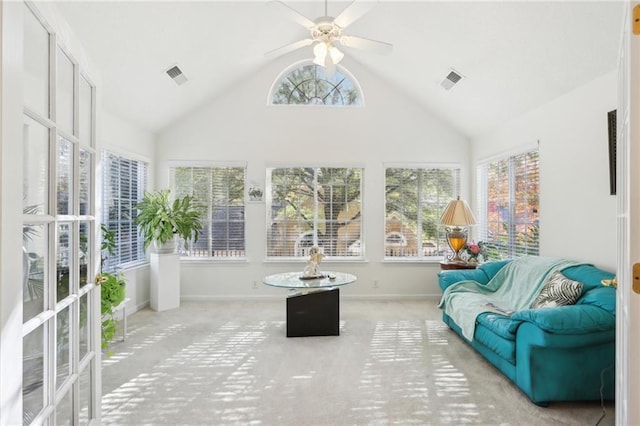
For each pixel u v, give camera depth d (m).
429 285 5.25
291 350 3.26
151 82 3.96
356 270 5.22
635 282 1.13
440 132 5.29
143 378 2.70
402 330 3.82
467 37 3.43
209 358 3.08
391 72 4.87
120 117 4.25
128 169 4.53
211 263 5.11
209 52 4.02
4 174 0.88
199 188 5.15
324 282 3.66
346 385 2.60
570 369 2.28
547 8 2.67
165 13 3.13
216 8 3.40
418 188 5.33
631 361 1.14
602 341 2.24
